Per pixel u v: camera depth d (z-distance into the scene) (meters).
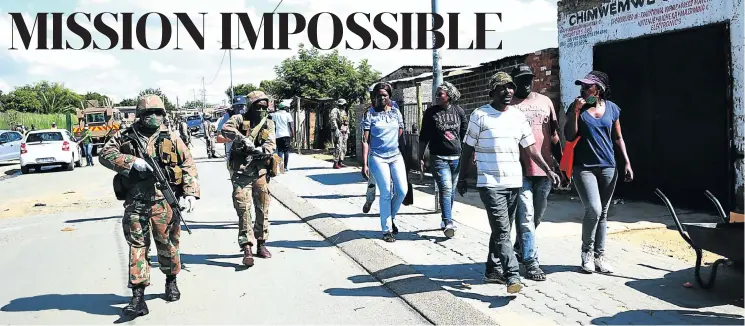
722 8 7.64
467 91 13.51
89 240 8.46
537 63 11.06
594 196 5.57
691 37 8.43
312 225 8.81
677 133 8.80
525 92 5.79
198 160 22.83
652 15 8.67
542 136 5.74
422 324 4.82
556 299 5.07
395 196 7.52
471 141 5.21
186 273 6.47
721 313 4.66
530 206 5.54
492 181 5.07
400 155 7.51
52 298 5.77
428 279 5.75
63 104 86.81
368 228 8.30
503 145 5.08
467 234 7.65
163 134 5.27
